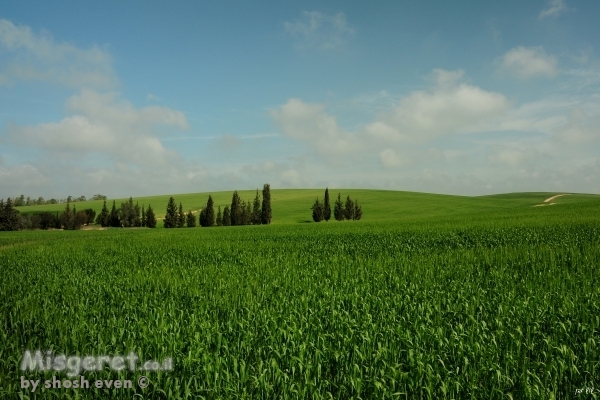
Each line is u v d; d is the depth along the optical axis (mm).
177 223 106500
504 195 193500
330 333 8438
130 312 10570
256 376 6652
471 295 11586
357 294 11805
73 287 14383
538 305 10047
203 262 21172
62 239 46875
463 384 6371
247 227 67188
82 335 8273
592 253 18188
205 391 6250
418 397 6324
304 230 47438
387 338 8000
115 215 119125
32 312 10414
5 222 97500
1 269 19922
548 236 26109
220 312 10617
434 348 7754
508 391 6379
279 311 10078
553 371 6688
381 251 23203
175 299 12281
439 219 57219
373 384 6355
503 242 25016
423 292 12070
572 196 162375
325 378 6809
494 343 7664
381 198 134000
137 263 21500
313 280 14625
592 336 7770
